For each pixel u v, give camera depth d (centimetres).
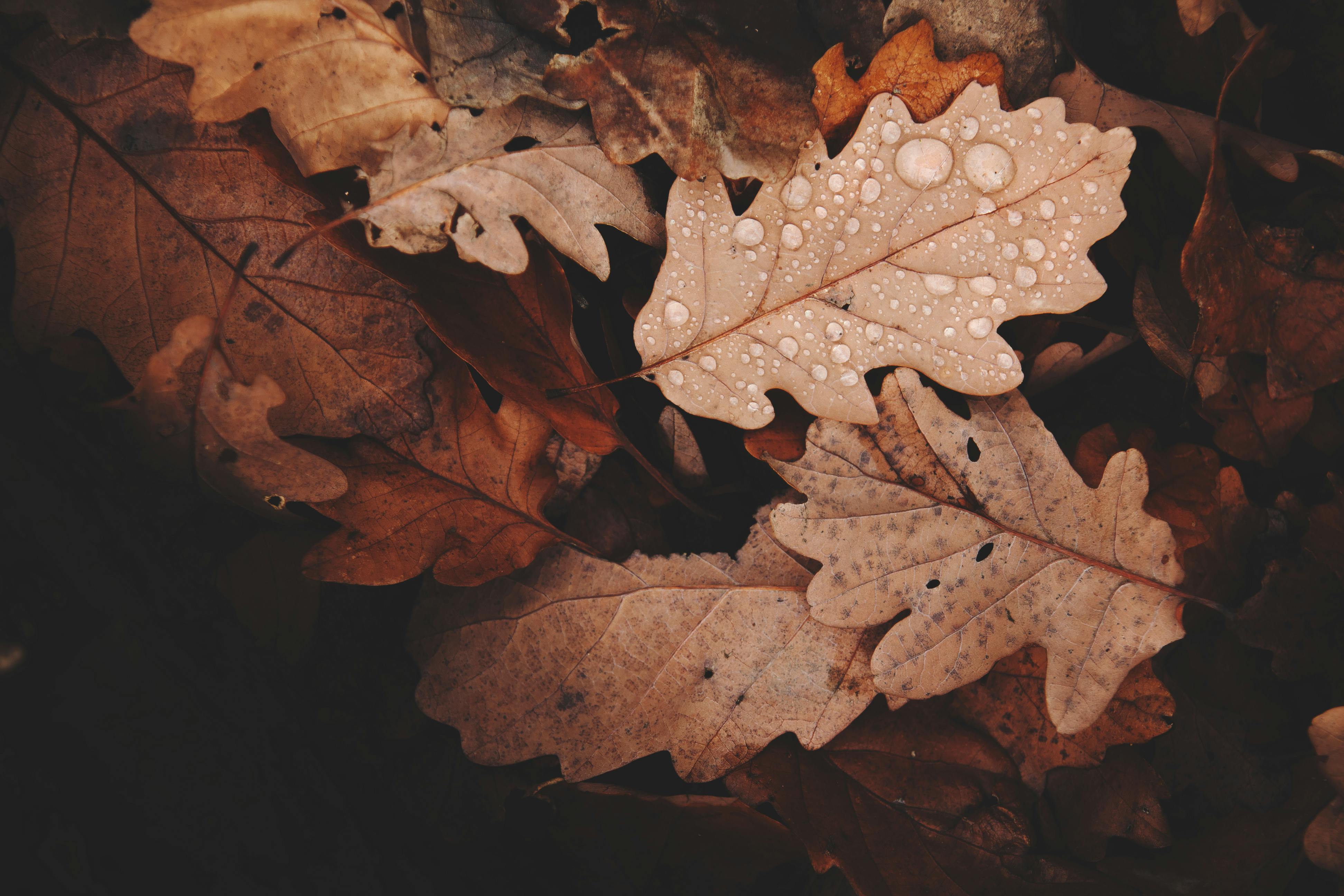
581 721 38
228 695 38
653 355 36
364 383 36
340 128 35
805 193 36
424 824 39
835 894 40
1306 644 38
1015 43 37
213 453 36
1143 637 38
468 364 36
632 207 36
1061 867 38
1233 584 38
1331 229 38
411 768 39
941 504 37
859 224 36
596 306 38
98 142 36
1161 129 38
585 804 39
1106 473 37
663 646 38
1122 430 40
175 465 36
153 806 37
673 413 38
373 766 39
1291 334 38
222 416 36
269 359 36
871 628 38
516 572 37
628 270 38
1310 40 38
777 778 38
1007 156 36
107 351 36
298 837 38
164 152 36
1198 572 38
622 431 37
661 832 39
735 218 36
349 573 36
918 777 39
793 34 35
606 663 38
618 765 38
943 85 36
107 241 36
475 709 37
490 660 37
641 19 35
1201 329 37
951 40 36
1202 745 39
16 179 35
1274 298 38
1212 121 38
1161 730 38
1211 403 39
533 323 36
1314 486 39
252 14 34
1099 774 39
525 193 36
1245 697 39
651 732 38
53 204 36
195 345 36
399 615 39
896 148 36
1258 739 39
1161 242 39
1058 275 36
